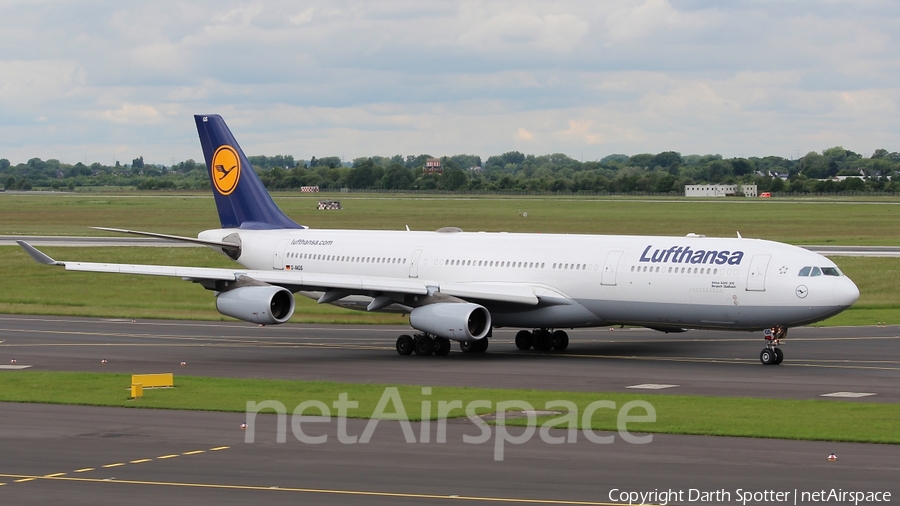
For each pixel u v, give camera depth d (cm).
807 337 14425
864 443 7200
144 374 10656
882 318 16762
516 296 12444
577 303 12638
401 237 14688
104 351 13238
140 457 6838
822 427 7725
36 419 8219
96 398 9231
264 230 15938
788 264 11331
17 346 13700
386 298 13012
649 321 12269
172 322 17262
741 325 11638
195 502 5750
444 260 13875
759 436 7412
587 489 5984
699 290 11700
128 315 18075
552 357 12538
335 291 12975
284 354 13050
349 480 6206
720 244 11938
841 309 11044
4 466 6612
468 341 12269
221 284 12606
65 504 5731
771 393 9481
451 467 6519
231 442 7300
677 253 12050
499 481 6166
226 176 16188
